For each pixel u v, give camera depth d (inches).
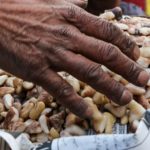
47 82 22.5
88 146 21.5
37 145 22.7
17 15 22.8
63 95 22.2
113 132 24.5
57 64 22.3
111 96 22.1
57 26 22.4
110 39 22.5
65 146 21.8
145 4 62.4
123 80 25.1
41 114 25.6
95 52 21.9
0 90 27.2
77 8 22.9
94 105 25.0
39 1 23.4
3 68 23.8
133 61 22.3
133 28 29.8
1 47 22.9
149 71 26.6
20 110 26.1
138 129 21.1
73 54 22.1
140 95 25.5
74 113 22.6
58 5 23.2
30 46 22.5
